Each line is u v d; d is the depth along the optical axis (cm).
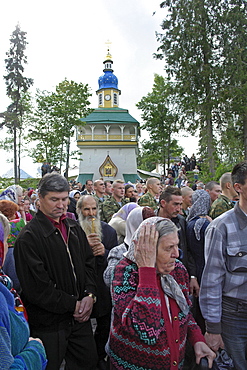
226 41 2278
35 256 255
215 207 396
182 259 353
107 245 357
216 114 2262
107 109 4903
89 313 278
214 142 2212
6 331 152
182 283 230
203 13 2248
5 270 316
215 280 256
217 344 250
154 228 203
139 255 200
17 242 260
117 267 221
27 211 648
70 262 276
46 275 254
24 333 174
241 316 252
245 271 249
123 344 199
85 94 2616
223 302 261
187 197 483
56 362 254
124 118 4684
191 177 2461
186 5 2300
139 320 186
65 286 269
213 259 257
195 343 224
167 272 206
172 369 193
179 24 2309
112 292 214
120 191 613
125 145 4494
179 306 210
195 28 2205
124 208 416
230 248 253
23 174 4125
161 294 209
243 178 247
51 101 2548
